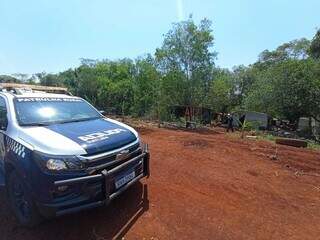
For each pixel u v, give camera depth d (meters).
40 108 5.29
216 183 6.37
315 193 6.11
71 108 5.76
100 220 4.67
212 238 4.26
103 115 6.18
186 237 4.27
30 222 4.25
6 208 5.07
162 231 4.41
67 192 3.91
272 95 29.59
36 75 66.12
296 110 29.27
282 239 4.32
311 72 28.23
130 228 4.47
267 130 27.94
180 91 25.41
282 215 5.04
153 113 27.27
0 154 4.97
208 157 8.58
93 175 4.05
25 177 4.07
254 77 48.16
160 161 7.88
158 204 5.21
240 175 7.00
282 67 29.66
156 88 27.47
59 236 4.30
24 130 4.52
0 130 4.94
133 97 34.22
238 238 4.29
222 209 5.14
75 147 4.07
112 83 45.94
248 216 4.94
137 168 4.97
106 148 4.32
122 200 5.30
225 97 31.88
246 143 11.63
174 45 25.47
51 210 3.83
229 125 22.19
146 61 31.81
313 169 7.98
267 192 6.02
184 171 7.09
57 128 4.72
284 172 7.48
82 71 57.19
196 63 25.47
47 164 3.88
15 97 5.29
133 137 5.02
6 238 4.30
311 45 41.47
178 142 10.88
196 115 26.39
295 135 25.77
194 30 25.11
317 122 30.41
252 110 34.31
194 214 4.92
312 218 5.00
